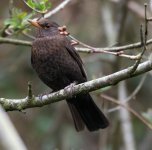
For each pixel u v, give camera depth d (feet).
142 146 41.09
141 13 43.62
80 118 30.07
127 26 45.80
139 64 23.22
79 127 29.96
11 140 13.57
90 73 42.34
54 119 42.98
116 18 44.01
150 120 32.50
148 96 43.73
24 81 44.06
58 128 42.55
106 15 44.52
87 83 24.81
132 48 29.07
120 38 41.16
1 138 13.56
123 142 37.65
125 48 29.19
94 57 42.32
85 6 46.44
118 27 41.63
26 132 42.65
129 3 43.86
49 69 30.83
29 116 43.39
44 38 31.32
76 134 42.57
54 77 30.94
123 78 23.58
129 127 37.81
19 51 45.60
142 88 43.86
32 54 31.32
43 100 25.43
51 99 25.49
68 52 30.86
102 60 40.81
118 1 42.55
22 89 43.73
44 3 28.12
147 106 43.37
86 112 29.91
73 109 29.99
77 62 31.14
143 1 46.14
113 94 39.96
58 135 42.16
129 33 45.68
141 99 43.73
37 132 42.29
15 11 31.58
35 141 41.96
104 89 31.76
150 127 31.96
